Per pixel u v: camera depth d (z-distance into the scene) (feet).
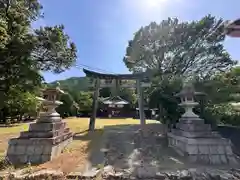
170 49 39.06
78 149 19.49
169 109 26.66
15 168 13.73
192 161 15.42
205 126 17.17
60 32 25.48
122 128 35.45
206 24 35.65
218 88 24.30
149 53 40.14
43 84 26.37
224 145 16.12
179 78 28.07
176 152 18.61
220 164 15.02
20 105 46.26
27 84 24.77
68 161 15.26
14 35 19.47
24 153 15.62
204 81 25.54
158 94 27.76
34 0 23.72
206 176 12.05
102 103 86.69
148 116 72.43
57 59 27.32
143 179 11.72
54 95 19.77
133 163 14.80
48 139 16.11
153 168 13.44
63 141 19.49
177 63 38.73
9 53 19.69
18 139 16.21
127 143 22.36
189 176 12.01
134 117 79.10
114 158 16.16
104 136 26.89
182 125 18.69
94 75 34.30
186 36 37.04
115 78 34.86
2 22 16.57
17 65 21.36
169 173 12.34
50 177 11.84
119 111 88.12
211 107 24.90
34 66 24.44
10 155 15.56
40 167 13.76
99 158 16.16
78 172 12.61
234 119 23.45
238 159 15.66
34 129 16.89
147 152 18.45
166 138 24.62
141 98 34.47
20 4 21.24
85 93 84.38
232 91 23.62
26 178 11.75
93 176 11.94
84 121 49.16
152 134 27.09
